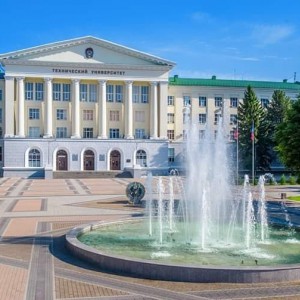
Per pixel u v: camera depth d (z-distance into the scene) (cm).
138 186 2906
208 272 1135
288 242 1627
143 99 6800
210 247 1534
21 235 1794
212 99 7300
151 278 1170
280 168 6819
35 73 6347
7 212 2500
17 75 6294
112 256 1254
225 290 1074
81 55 6444
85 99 6650
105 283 1131
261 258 1377
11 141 6238
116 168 6562
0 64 7044
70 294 1047
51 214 2425
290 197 3422
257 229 1897
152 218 2166
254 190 4184
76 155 6431
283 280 1142
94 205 2839
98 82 6569
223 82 7375
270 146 6494
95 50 6469
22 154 6259
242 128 6425
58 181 5306
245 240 1661
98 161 6488
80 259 1373
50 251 1498
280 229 1888
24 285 1115
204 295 1040
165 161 6631
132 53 6512
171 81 7156
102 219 2245
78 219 2242
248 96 6538
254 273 1129
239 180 5241
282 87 7531
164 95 6656
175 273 1150
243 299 1015
